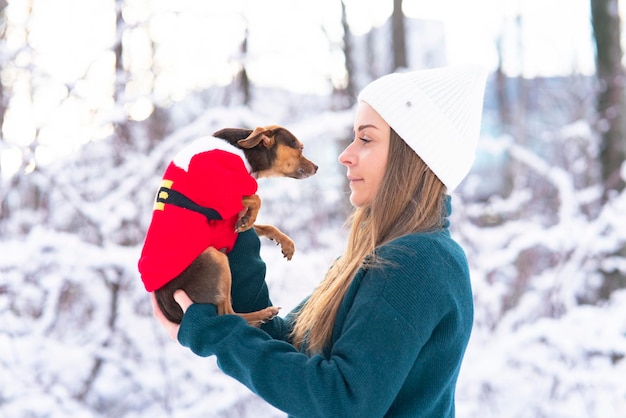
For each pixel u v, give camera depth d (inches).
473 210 293.9
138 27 285.9
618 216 276.2
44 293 250.5
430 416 75.7
